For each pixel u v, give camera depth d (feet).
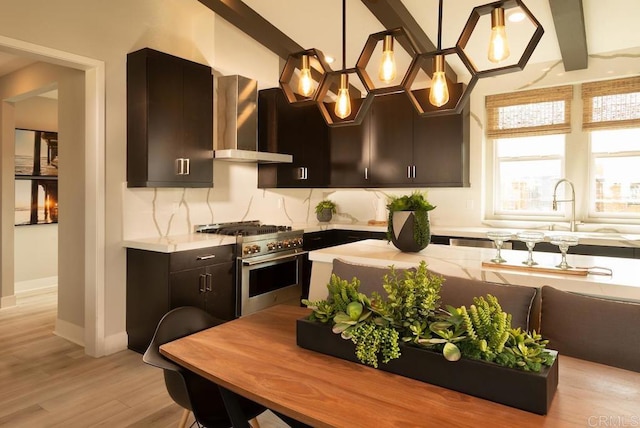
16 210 17.70
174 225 13.06
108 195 11.24
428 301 4.47
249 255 12.92
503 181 15.85
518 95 15.08
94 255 11.08
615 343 4.81
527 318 5.57
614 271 6.79
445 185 15.14
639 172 13.56
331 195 19.17
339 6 12.33
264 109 15.70
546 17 11.61
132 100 11.45
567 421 3.50
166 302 10.73
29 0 9.67
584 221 14.37
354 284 5.17
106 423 7.91
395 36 7.43
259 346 5.26
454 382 4.07
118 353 11.35
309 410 3.71
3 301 15.52
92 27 10.82
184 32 13.35
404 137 15.81
